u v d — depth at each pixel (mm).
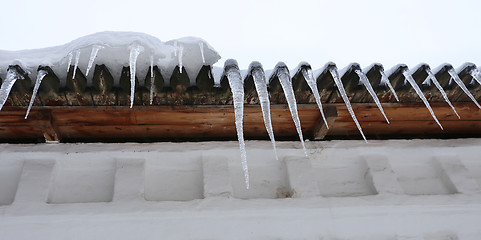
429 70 3479
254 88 3416
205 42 3145
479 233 3779
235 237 3469
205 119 3828
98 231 3363
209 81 3309
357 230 3652
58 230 3334
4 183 3736
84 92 3303
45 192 3547
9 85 3000
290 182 3891
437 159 4312
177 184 3906
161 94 3400
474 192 3963
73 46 3068
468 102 3914
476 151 4371
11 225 3297
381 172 4078
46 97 3324
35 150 3836
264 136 4234
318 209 3643
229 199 3637
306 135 4266
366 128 4270
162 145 4035
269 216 3564
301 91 3523
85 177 3871
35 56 3141
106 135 4004
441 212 3771
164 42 3213
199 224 3457
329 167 4227
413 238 3699
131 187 3656
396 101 3789
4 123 3658
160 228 3404
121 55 3133
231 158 4074
